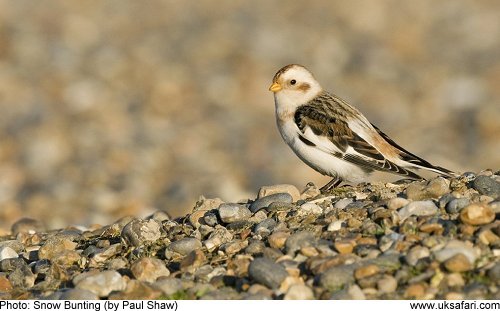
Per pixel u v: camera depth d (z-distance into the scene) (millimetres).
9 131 19688
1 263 7770
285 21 26781
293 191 8406
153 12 27812
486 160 17875
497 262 6207
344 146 9242
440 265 6277
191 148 18922
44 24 26281
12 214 14898
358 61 24078
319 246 6836
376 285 6188
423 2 28141
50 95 21656
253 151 18578
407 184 8531
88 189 16266
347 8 27594
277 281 6383
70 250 7809
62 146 18844
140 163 17969
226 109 21156
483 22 26625
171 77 22781
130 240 7691
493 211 6871
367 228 7020
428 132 19641
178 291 6555
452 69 23594
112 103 21328
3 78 22438
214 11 27766
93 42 25281
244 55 24094
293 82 9641
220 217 7887
